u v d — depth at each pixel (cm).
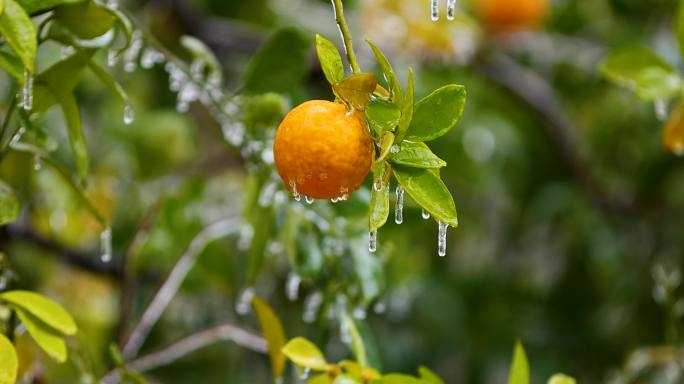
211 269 224
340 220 192
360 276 191
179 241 217
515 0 307
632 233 336
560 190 343
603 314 333
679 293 314
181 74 199
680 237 326
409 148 154
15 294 165
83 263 235
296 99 199
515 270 358
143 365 194
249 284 195
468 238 357
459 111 154
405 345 338
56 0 167
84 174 174
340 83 154
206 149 284
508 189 353
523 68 345
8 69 165
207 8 312
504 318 353
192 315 270
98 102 287
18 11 160
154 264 229
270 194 194
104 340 246
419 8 290
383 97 154
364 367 174
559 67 351
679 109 193
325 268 191
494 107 349
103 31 170
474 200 351
